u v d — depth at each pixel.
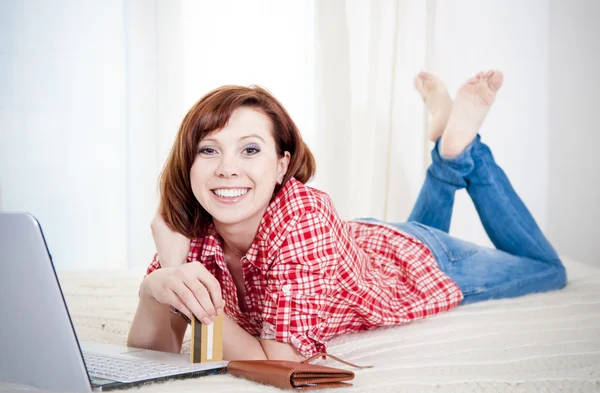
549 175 2.91
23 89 2.94
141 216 2.93
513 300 1.76
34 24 2.94
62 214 2.97
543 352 1.20
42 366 0.85
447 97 2.15
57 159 2.96
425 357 1.17
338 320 1.38
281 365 0.94
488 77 1.96
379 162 2.88
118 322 1.51
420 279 1.59
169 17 2.93
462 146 1.99
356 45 2.90
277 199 1.24
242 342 1.12
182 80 2.95
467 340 1.30
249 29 2.98
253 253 1.24
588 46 2.86
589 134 2.87
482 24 2.88
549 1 2.88
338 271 1.30
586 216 2.89
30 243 0.82
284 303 1.15
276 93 2.98
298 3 2.96
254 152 1.18
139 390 0.88
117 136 2.99
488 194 1.99
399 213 2.85
